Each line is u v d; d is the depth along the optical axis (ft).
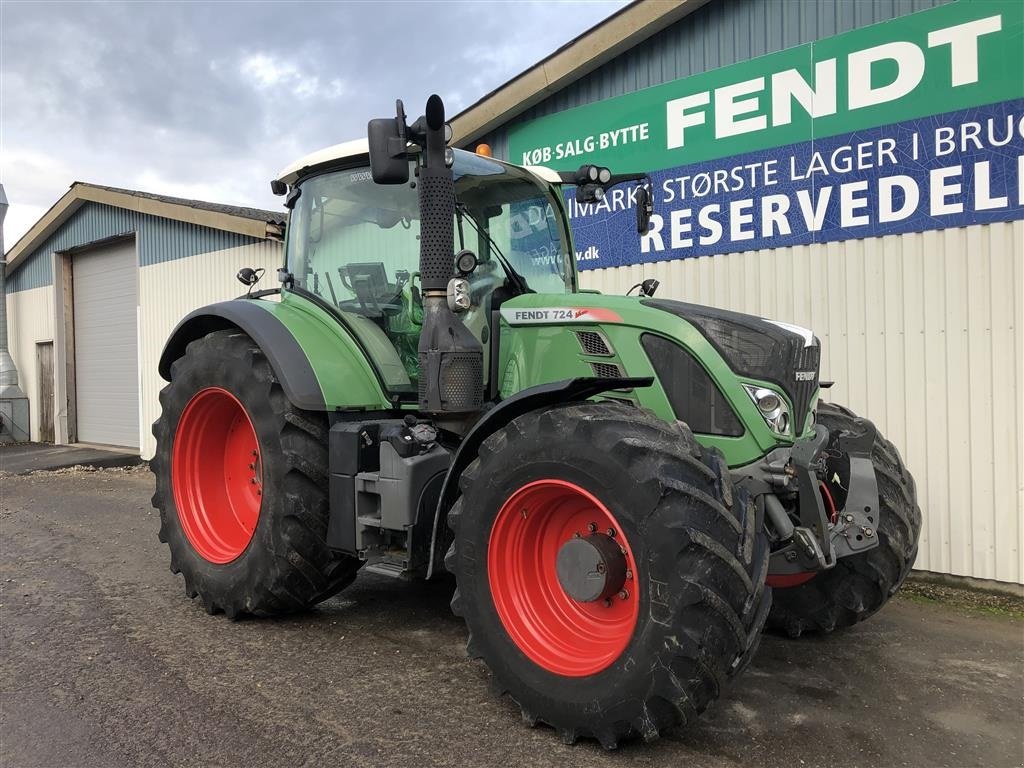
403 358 12.60
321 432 12.18
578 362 10.78
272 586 12.10
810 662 11.60
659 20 18.42
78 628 12.53
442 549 10.69
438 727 9.14
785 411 9.85
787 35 17.01
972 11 14.71
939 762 8.63
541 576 9.64
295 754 8.48
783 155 17.17
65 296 45.44
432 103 10.30
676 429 8.64
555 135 21.22
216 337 13.69
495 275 12.26
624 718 8.20
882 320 15.99
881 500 11.44
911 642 12.54
